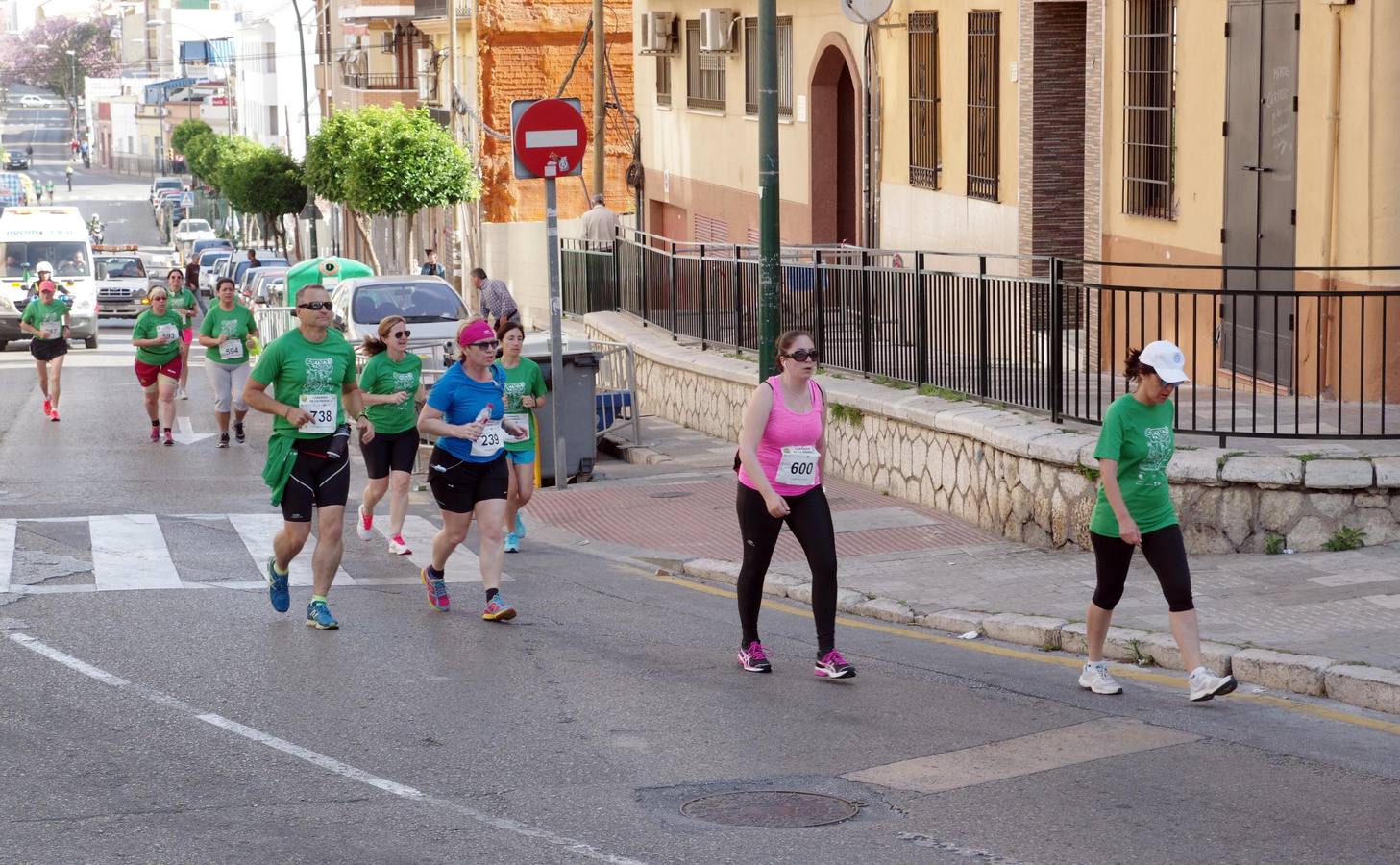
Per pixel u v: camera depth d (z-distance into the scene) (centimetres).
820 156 2684
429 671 962
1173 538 869
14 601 1160
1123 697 882
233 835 673
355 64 7212
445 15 5366
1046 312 1331
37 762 779
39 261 4203
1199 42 1534
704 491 1602
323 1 8119
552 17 4862
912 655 993
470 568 1317
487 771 764
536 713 865
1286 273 1395
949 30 2131
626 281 2514
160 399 2112
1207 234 1528
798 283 1819
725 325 2073
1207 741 791
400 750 799
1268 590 1046
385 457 1380
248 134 11138
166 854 650
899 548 1287
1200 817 678
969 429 1352
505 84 4894
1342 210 1327
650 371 2259
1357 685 849
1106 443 860
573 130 1647
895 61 2320
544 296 4950
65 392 2872
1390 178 1290
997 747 789
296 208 7869
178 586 1220
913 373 1560
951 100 2136
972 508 1360
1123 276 1681
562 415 1714
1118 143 1691
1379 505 1125
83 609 1134
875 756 778
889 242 2375
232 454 2028
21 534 1403
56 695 905
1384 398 1181
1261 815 679
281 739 818
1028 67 1908
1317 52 1341
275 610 1127
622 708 873
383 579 1273
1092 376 1614
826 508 941
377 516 1566
